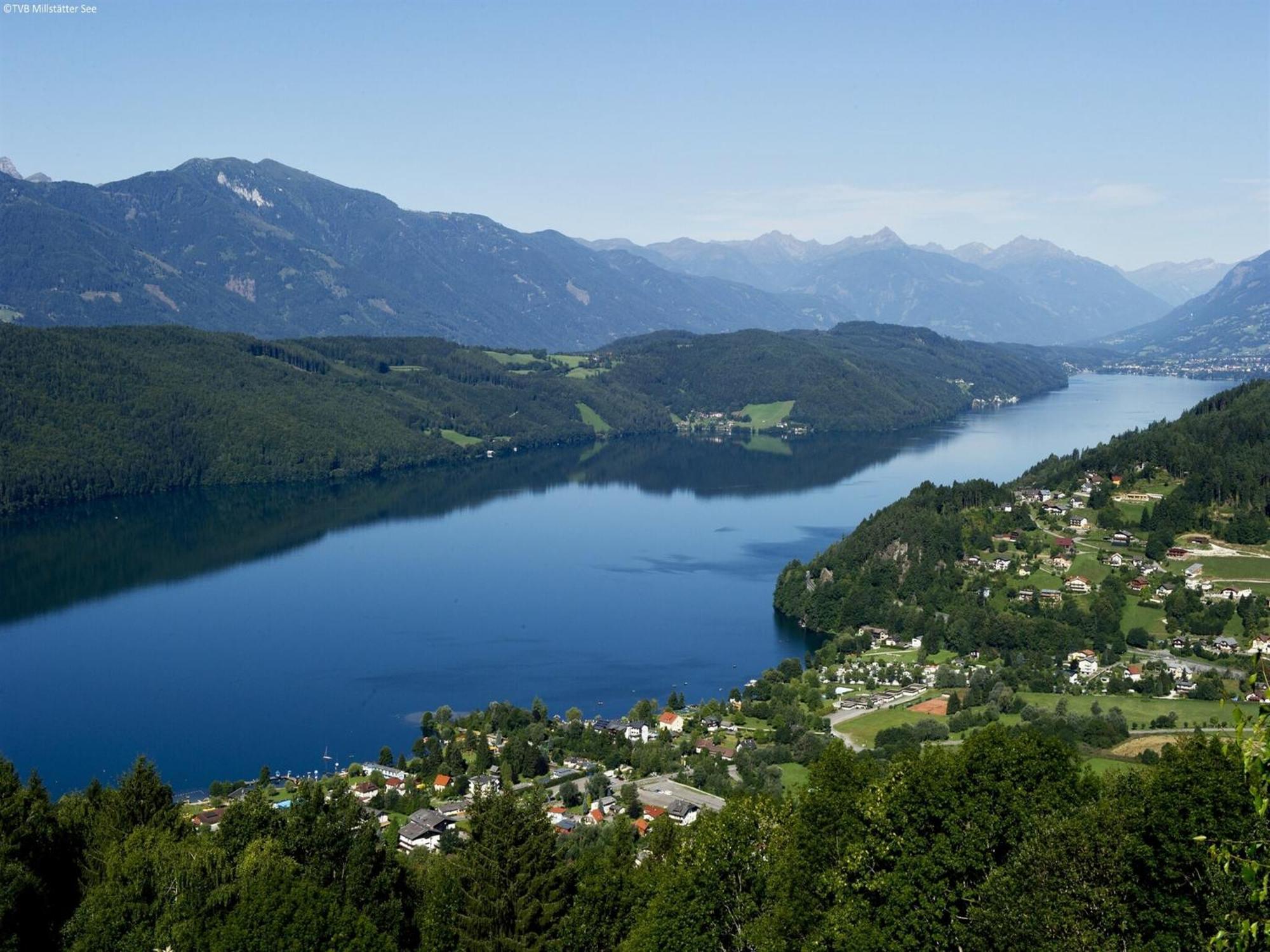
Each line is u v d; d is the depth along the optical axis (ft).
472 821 288.10
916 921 228.22
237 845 295.07
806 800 269.64
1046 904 204.03
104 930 252.83
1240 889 180.24
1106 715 610.65
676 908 256.11
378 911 278.05
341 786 329.11
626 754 579.48
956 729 607.37
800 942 245.24
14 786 287.28
